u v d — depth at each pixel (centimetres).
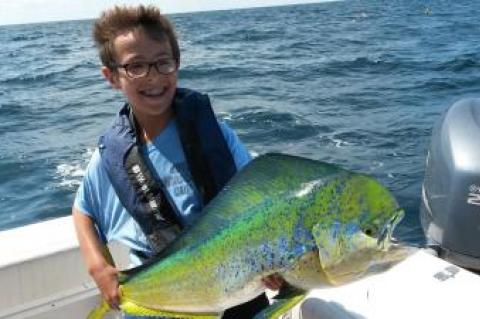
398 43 3272
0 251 271
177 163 206
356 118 1316
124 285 176
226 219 155
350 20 6106
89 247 209
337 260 142
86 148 1141
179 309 167
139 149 208
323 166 148
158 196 204
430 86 1767
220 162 204
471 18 5175
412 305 231
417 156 944
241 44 3788
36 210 815
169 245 166
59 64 3186
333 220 143
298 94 1758
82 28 9938
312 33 4469
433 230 320
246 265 152
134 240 213
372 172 870
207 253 157
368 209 143
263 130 1245
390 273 254
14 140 1268
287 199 148
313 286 147
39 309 270
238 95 1800
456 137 319
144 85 197
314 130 1211
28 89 2252
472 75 1930
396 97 1600
